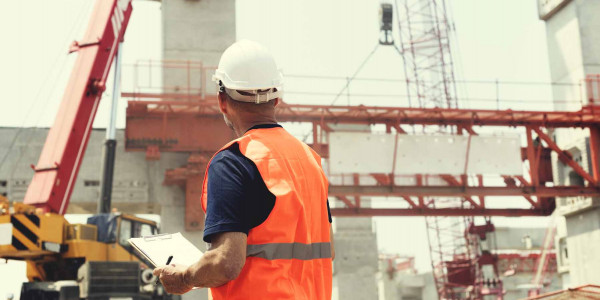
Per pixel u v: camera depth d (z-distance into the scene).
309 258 2.60
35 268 16.47
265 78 2.81
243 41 2.91
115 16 22.94
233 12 34.88
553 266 68.19
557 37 36.66
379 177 34.06
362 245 53.56
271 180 2.54
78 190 34.41
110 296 15.05
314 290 2.62
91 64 21.20
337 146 30.98
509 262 68.62
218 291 2.55
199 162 30.50
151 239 2.91
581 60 34.97
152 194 33.88
